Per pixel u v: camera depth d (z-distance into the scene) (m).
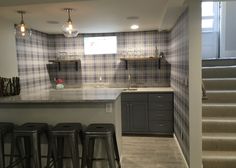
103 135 2.61
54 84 5.77
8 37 3.92
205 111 3.83
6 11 3.24
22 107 3.12
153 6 3.12
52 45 5.74
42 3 2.84
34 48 5.00
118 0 2.78
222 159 3.08
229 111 3.79
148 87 5.45
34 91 4.54
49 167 2.80
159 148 4.04
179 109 3.90
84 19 3.89
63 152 3.04
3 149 2.92
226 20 5.47
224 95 4.02
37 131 2.71
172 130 4.71
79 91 3.94
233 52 5.50
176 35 4.11
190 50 2.88
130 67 5.54
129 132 4.84
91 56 5.65
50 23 4.17
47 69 5.61
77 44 5.67
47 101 2.87
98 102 2.89
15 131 2.70
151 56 5.38
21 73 4.46
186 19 3.04
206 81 4.27
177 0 2.75
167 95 4.68
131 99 4.79
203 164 3.09
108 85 5.63
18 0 2.85
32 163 3.02
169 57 5.32
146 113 4.78
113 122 2.99
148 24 4.55
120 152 3.59
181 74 3.59
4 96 3.38
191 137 2.98
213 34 5.77
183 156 3.54
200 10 2.81
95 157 3.03
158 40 5.38
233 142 3.31
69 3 2.88
